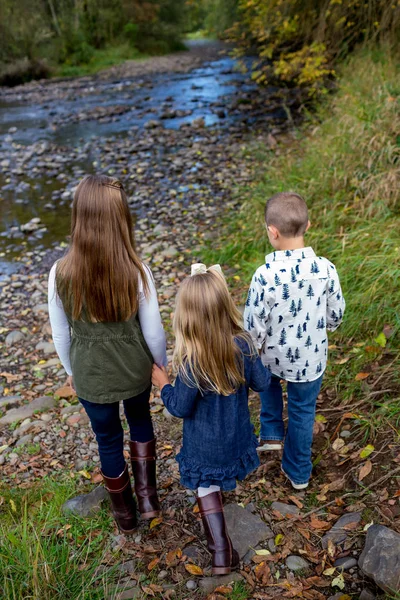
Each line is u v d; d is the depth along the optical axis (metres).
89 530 2.42
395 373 2.97
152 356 2.19
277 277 2.12
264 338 2.24
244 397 2.08
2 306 5.23
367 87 7.72
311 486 2.54
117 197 1.92
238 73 18.19
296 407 2.37
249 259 5.18
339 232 4.71
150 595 2.09
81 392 2.11
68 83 19.33
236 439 2.05
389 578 1.89
